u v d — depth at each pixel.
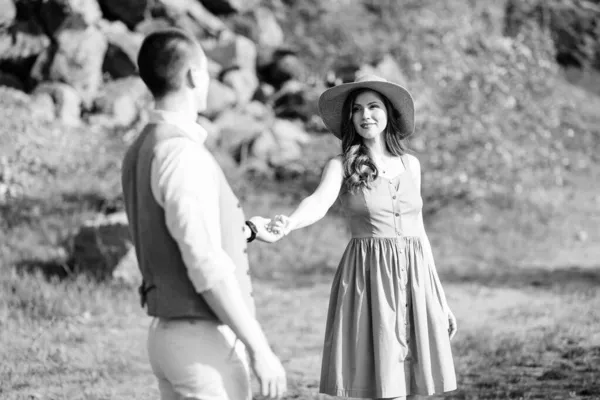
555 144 19.97
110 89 17.55
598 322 8.99
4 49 17.56
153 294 3.30
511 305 10.32
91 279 10.35
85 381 6.82
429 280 4.88
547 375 6.91
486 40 21.67
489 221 15.83
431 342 4.78
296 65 19.83
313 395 6.56
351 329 4.75
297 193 16.11
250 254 13.27
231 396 3.32
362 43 20.80
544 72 21.88
